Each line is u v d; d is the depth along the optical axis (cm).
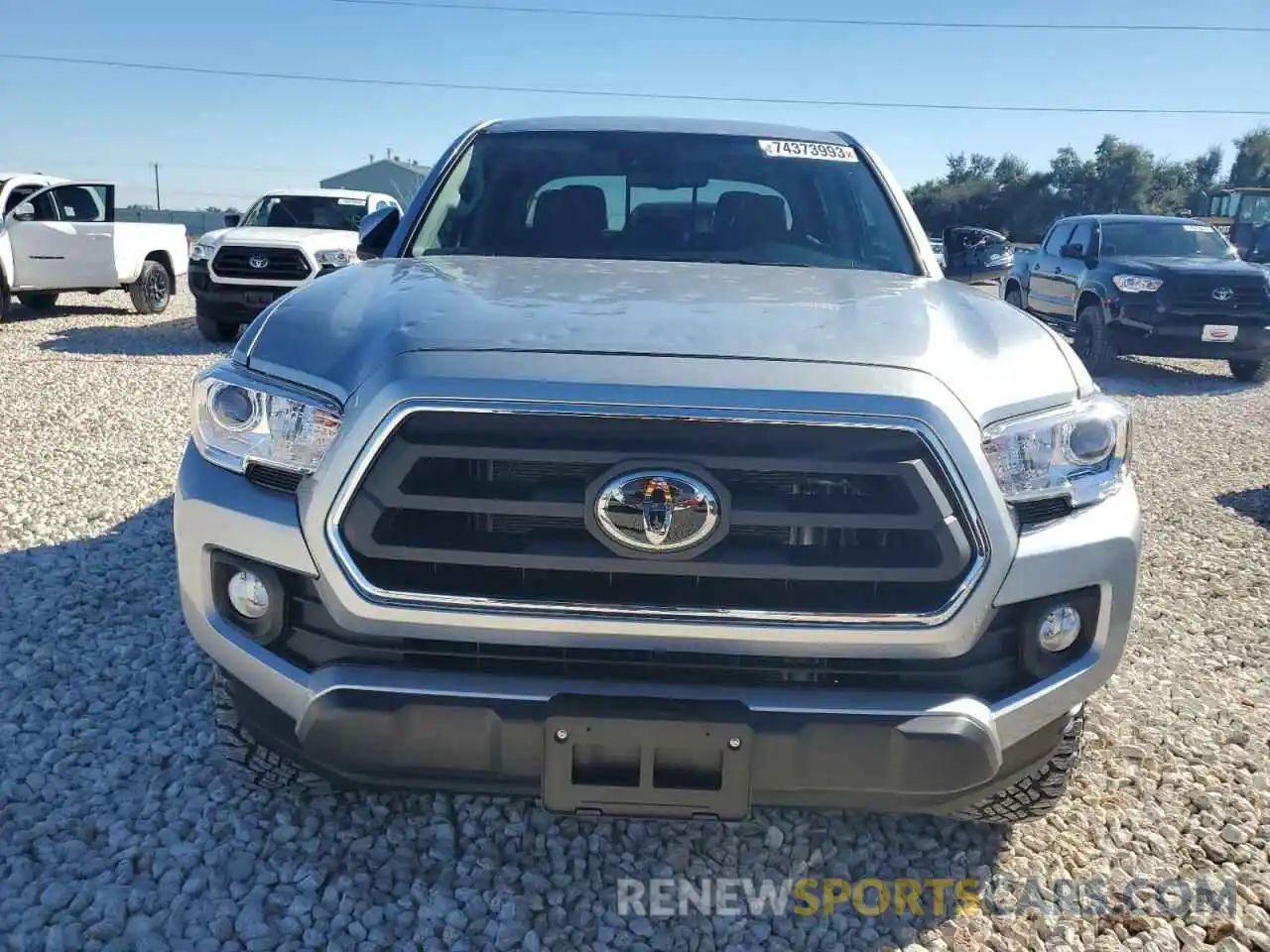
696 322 235
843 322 242
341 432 213
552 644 213
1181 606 468
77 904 248
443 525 212
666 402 207
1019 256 1528
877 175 388
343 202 1430
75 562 471
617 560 209
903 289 295
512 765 217
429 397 208
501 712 213
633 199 369
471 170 383
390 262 318
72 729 329
